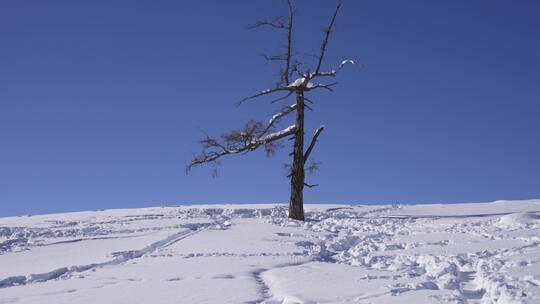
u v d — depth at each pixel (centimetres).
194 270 988
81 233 1798
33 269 1088
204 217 2381
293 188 2489
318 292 760
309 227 1995
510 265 930
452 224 1859
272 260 1116
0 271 1089
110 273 986
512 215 1795
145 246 1373
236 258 1147
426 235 1534
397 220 2217
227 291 787
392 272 941
